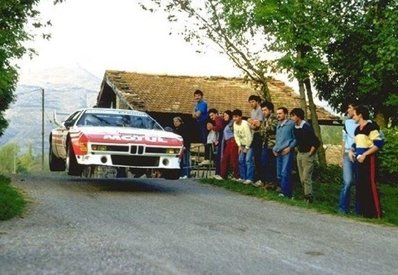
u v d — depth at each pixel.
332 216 8.52
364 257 5.38
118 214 7.44
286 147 10.55
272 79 15.92
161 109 23.59
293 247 5.69
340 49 19.28
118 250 5.14
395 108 19.45
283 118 10.66
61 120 13.24
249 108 25.64
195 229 6.50
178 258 4.91
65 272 4.30
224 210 8.39
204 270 4.52
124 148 9.84
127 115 11.38
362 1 18.39
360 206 9.05
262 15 14.62
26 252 4.94
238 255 5.15
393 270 4.87
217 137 13.93
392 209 11.00
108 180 12.66
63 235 5.79
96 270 4.39
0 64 14.33
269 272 4.55
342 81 20.41
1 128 30.98
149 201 9.07
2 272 4.24
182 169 14.46
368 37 18.31
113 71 27.62
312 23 15.61
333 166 17.45
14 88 28.30
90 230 6.14
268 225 7.12
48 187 10.49
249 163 11.94
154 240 5.70
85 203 8.45
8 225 6.26
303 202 9.81
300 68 15.56
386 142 17.47
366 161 8.89
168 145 10.16
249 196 10.55
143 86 26.11
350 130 9.25
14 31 14.35
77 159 9.85
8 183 10.48
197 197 9.99
